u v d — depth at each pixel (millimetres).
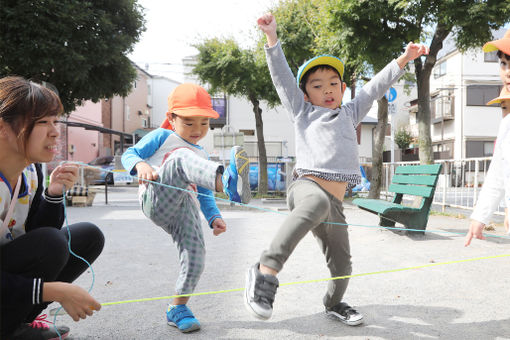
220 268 3375
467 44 7160
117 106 30391
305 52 10594
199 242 2188
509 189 1995
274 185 13727
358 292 2666
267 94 13555
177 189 2014
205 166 1919
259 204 10055
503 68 2074
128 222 6254
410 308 2348
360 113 2285
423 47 2266
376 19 6852
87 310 1389
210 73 13250
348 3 6715
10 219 1624
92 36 10484
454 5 6383
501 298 2529
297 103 2213
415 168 5234
